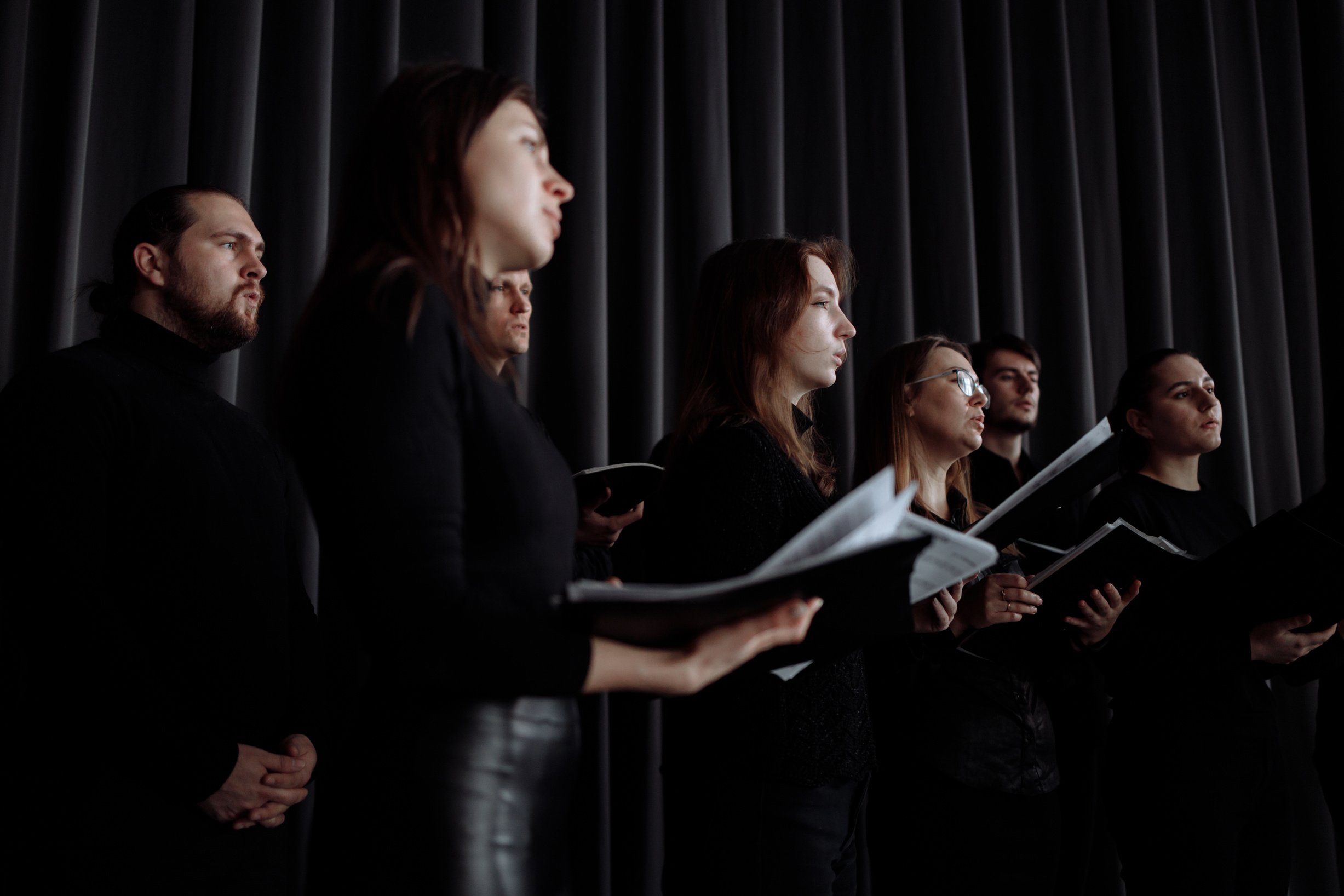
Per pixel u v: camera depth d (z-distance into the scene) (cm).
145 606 133
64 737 127
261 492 154
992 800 172
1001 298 321
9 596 129
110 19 221
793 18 315
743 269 160
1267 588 178
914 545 81
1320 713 219
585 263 261
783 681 134
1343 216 366
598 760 234
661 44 283
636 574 219
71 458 131
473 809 81
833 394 288
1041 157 341
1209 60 362
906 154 321
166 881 126
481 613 76
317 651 160
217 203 164
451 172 90
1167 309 339
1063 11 343
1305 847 305
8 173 204
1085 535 226
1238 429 335
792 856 131
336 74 252
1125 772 206
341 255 92
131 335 152
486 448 85
